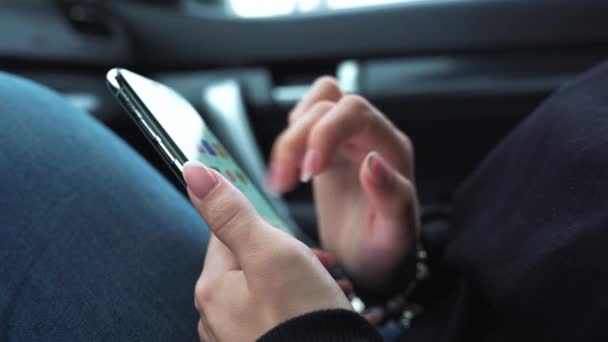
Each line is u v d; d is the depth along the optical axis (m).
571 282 0.28
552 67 1.02
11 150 0.40
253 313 0.25
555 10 1.00
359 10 1.08
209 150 0.39
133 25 1.15
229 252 0.29
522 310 0.31
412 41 1.07
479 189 0.44
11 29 0.86
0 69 0.85
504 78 1.02
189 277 0.38
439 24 1.05
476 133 1.04
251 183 0.44
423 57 1.07
